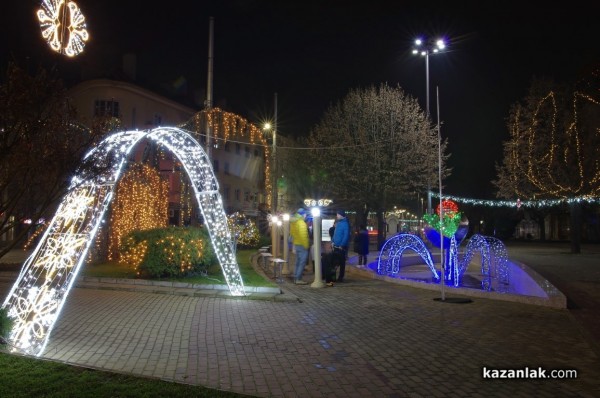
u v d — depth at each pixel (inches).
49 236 306.0
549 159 1047.0
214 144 917.8
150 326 329.4
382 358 260.5
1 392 194.1
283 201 1609.3
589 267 730.8
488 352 274.4
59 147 230.7
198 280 522.0
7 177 224.4
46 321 274.5
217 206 461.4
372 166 1294.3
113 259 702.5
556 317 374.0
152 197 776.9
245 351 270.2
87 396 191.0
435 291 505.4
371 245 1562.5
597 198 1021.8
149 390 198.4
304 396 204.1
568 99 1048.2
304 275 660.1
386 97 1318.9
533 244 1722.4
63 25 293.9
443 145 1334.9
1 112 210.2
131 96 1491.1
